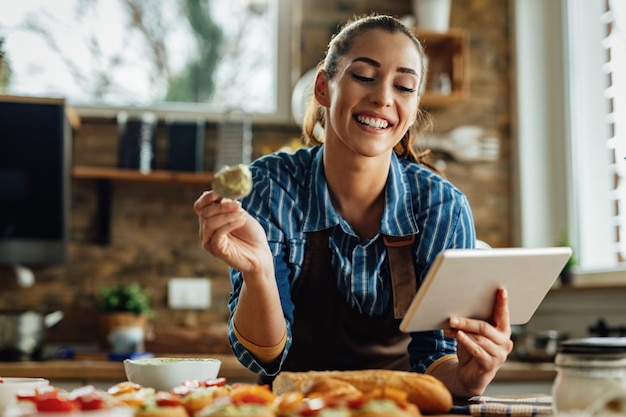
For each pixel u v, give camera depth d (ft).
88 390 3.85
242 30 12.93
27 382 4.56
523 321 5.24
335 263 6.09
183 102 12.69
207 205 4.77
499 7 13.14
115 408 3.54
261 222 6.05
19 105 10.94
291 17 12.88
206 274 12.19
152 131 12.00
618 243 11.66
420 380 4.41
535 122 12.80
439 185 6.18
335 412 3.55
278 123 12.56
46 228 11.34
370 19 5.98
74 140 12.10
